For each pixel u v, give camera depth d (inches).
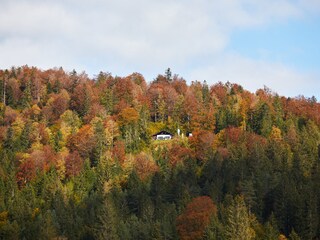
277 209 4672.7
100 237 4288.9
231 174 5467.5
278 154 6190.9
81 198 5753.0
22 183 6254.9
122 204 5211.6
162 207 4830.2
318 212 4525.1
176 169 6033.5
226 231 3939.5
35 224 4726.9
